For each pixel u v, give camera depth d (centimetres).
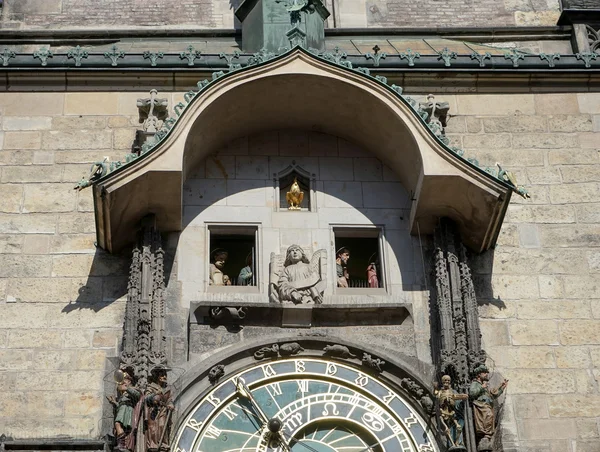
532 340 2603
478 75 2886
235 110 2714
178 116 2620
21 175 2738
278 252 2673
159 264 2581
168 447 2402
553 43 3161
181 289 2611
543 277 2675
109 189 2541
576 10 3153
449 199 2633
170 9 3209
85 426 2472
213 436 2458
